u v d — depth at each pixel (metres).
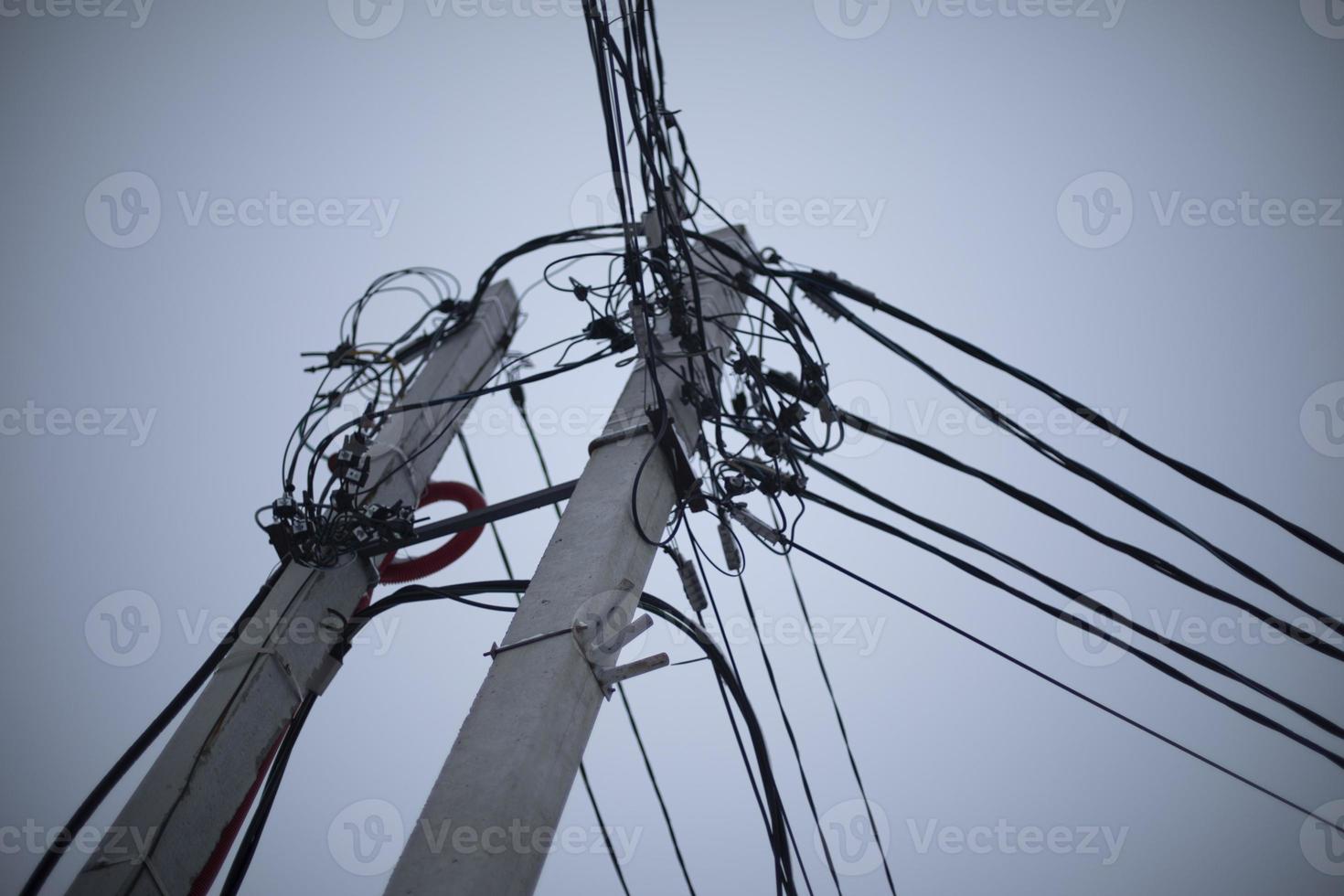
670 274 5.68
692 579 5.62
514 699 4.27
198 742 5.06
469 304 7.52
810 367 6.10
